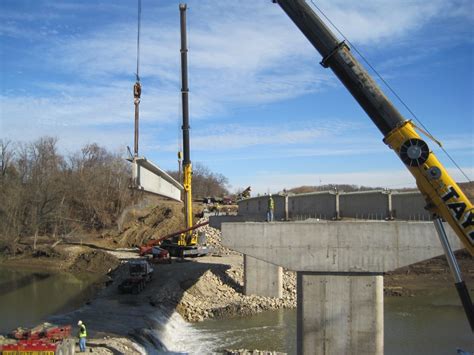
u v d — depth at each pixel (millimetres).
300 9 18734
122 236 80938
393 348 33094
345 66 18219
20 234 77812
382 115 17750
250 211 39125
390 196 27203
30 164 100000
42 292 52156
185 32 52156
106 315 36438
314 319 25766
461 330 37344
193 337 35781
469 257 64312
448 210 16625
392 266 25422
